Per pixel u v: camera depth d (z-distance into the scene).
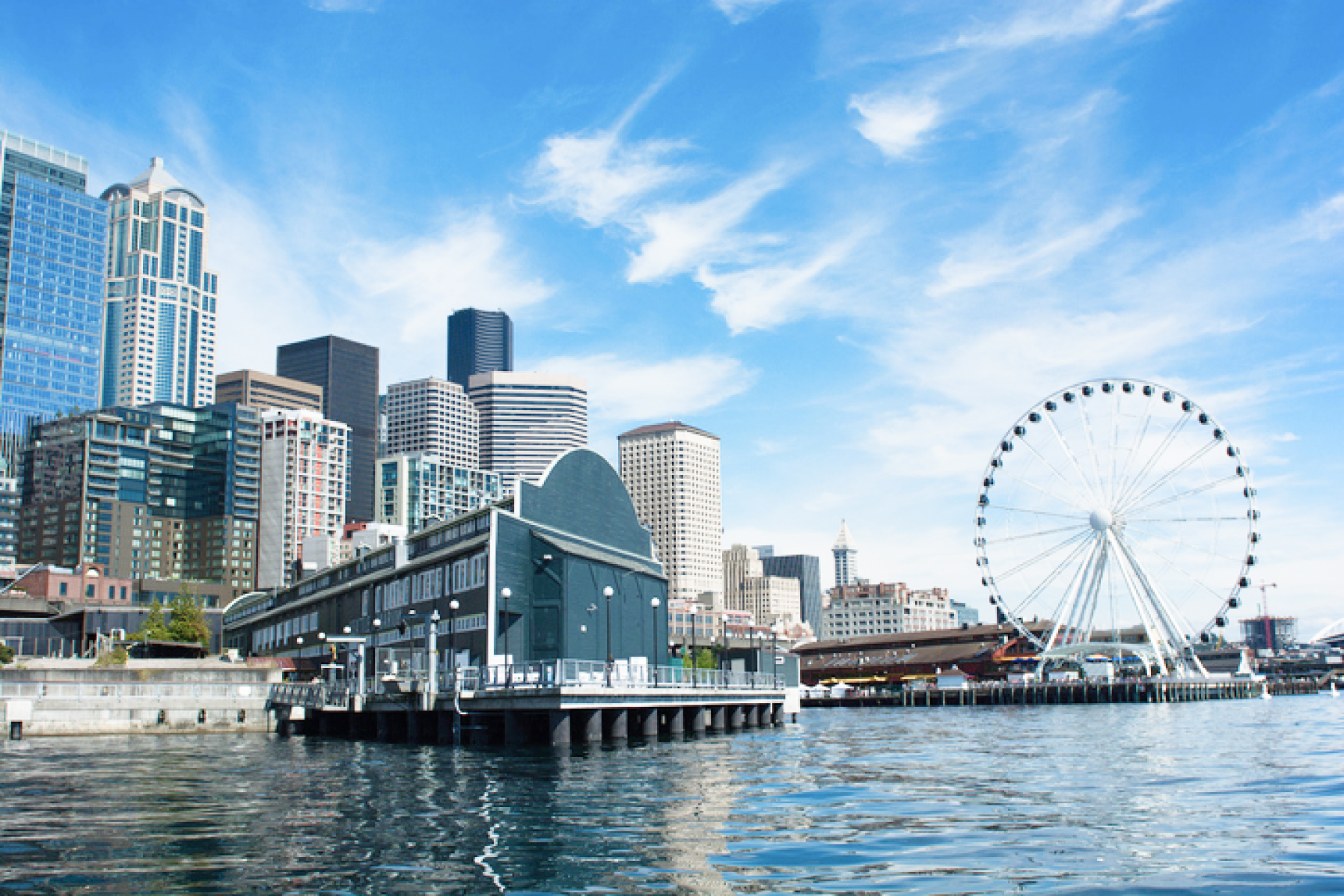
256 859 23.94
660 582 96.44
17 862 23.59
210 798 34.34
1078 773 44.09
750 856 24.36
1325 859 23.92
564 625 74.75
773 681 94.75
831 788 37.69
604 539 90.44
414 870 22.80
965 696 173.12
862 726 96.31
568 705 54.00
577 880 21.89
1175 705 144.88
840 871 22.86
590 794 35.00
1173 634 142.50
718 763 47.03
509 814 30.45
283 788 37.09
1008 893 20.78
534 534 76.62
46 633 146.38
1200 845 25.69
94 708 74.12
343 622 103.00
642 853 24.73
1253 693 193.38
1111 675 168.00
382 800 33.59
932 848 25.41
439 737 60.41
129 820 29.66
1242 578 131.62
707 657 123.00
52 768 45.91
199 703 77.56
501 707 55.81
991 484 147.25
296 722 78.25
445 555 78.06
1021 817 30.62
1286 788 37.50
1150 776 42.16
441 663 77.25
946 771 44.81
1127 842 26.19
